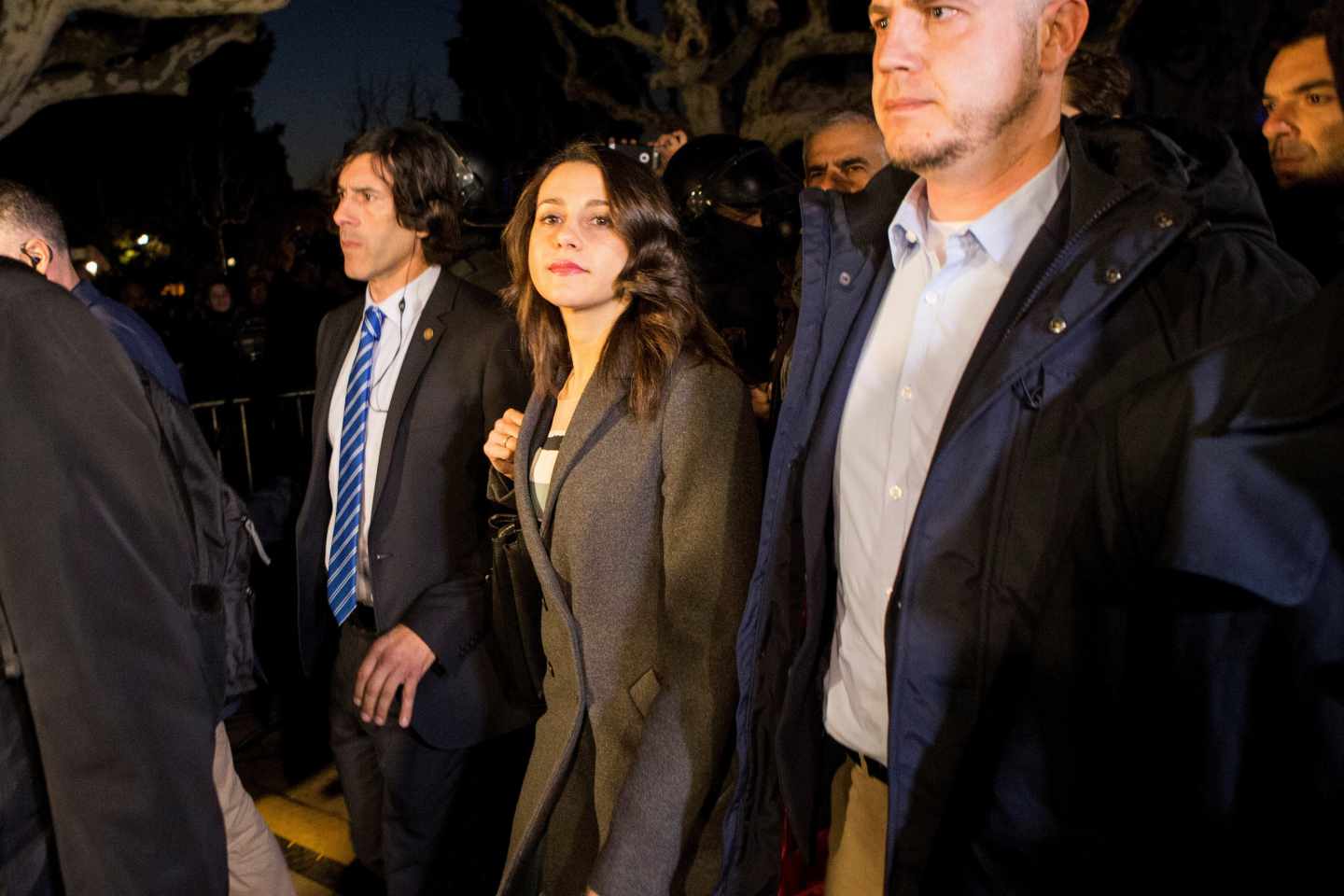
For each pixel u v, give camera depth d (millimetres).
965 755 1129
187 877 1258
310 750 3512
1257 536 740
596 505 1578
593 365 1707
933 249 1237
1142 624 925
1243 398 777
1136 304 1042
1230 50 13109
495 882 2525
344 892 2771
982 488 1093
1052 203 1162
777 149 13227
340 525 2381
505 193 2967
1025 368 1054
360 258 2295
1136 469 865
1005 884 1084
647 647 1598
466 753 2377
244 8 5773
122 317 2270
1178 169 1123
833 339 1328
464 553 2291
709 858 1530
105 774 1190
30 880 1215
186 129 22484
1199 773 839
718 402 1544
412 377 2279
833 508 1369
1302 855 789
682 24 13039
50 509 1155
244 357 5891
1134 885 972
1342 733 753
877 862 1383
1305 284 1043
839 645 1377
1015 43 1065
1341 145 1390
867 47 12555
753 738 1426
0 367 1148
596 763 1637
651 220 1620
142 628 1226
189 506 1410
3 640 1180
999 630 1083
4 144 20438
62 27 5965
